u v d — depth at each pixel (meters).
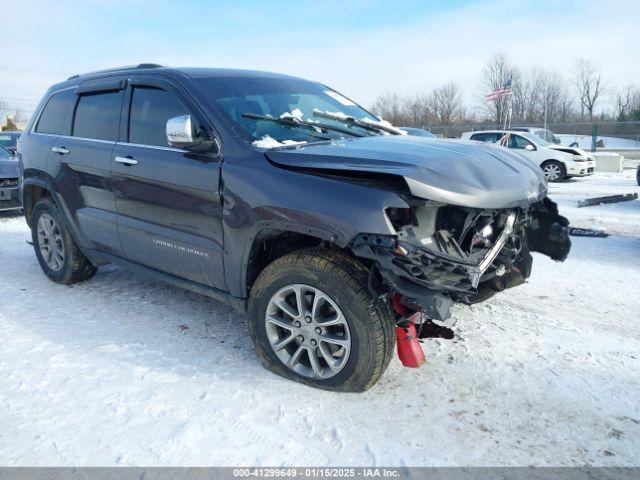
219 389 3.06
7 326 3.96
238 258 3.20
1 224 8.16
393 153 3.02
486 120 44.16
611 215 8.88
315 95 4.27
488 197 2.88
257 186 3.03
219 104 3.48
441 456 2.50
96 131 4.25
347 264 2.85
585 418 2.81
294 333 3.08
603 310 4.36
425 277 2.67
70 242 4.68
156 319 4.10
